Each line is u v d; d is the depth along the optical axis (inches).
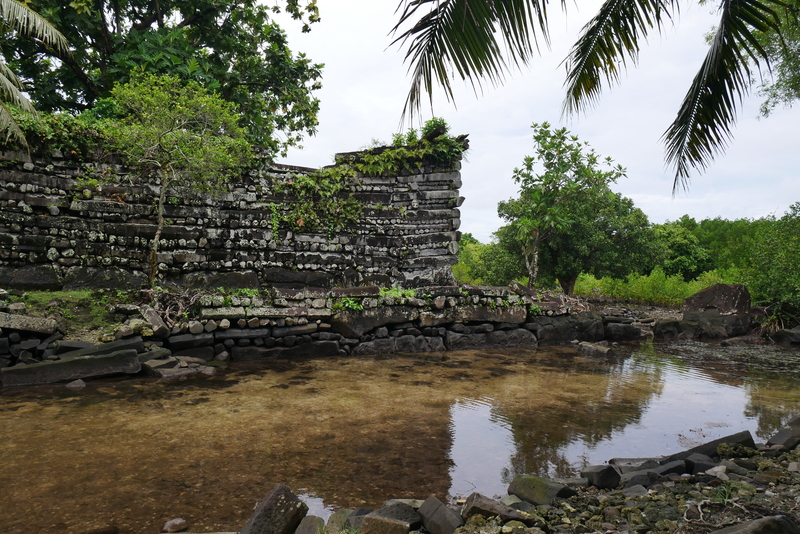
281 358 352.8
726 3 191.6
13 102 402.6
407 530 102.6
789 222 604.4
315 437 187.3
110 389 249.4
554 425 210.4
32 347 274.8
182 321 326.0
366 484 146.7
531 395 263.4
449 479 152.0
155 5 681.6
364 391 261.6
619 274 927.7
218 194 462.0
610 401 253.9
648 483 136.5
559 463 167.2
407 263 567.2
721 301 611.8
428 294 424.8
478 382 292.0
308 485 144.6
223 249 478.0
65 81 657.6
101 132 426.9
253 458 164.2
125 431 187.0
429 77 176.2
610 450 180.9
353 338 387.9
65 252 394.9
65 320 310.3
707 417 227.6
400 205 578.9
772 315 574.6
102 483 141.7
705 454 160.4
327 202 538.9
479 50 169.6
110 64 644.7
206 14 690.2
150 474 148.9
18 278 367.2
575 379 307.7
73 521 119.6
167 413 211.5
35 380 254.1
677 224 1604.3
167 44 604.4
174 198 453.1
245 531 103.9
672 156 227.6
